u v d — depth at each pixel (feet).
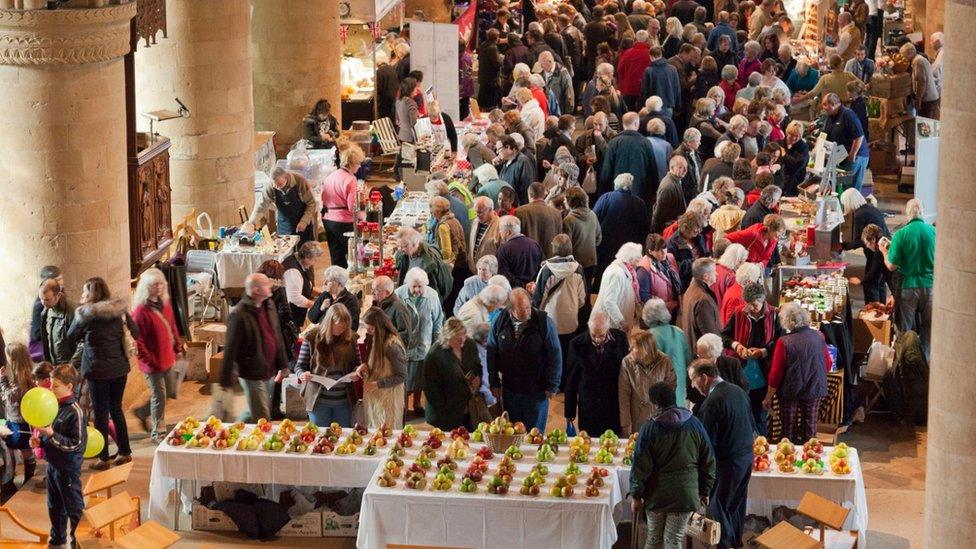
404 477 44.78
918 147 72.74
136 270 61.67
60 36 53.01
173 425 55.83
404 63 93.35
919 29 118.11
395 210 69.36
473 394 49.21
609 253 65.21
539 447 46.93
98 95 54.80
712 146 79.05
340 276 54.03
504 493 43.52
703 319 51.98
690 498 41.96
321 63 88.12
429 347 54.19
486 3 120.06
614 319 54.19
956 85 35.96
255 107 88.17
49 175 54.24
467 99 99.04
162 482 46.98
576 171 69.97
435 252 58.75
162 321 53.31
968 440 37.37
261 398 51.29
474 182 69.51
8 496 50.34
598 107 80.28
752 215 61.77
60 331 52.13
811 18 115.75
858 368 58.44
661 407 42.16
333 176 67.26
